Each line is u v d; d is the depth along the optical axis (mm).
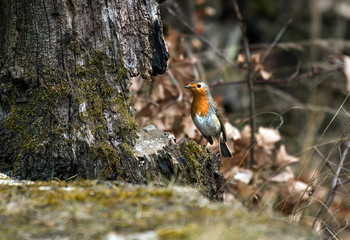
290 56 19672
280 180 10859
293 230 4801
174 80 12312
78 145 7258
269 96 18922
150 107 12062
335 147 9375
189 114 12188
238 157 11711
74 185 5902
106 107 7527
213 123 11000
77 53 7480
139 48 7801
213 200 7887
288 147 16156
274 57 19594
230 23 21234
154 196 5398
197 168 7637
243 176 10828
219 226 4520
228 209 5145
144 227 4590
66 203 5176
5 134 7477
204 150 8016
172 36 13250
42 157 7273
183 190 5879
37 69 7492
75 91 7422
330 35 21016
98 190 5609
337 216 10242
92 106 7453
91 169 7238
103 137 7398
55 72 7453
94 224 4660
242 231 4488
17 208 5051
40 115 7414
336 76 18484
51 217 4828
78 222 4715
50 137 7312
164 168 7504
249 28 21469
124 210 4980
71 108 7402
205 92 10945
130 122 7633
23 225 4664
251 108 13227
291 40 20969
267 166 11539
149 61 7883
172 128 12016
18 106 7531
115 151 7340
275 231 4684
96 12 7523
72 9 7465
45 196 5398
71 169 7266
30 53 7500
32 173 7254
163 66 8023
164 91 12422
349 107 16891
